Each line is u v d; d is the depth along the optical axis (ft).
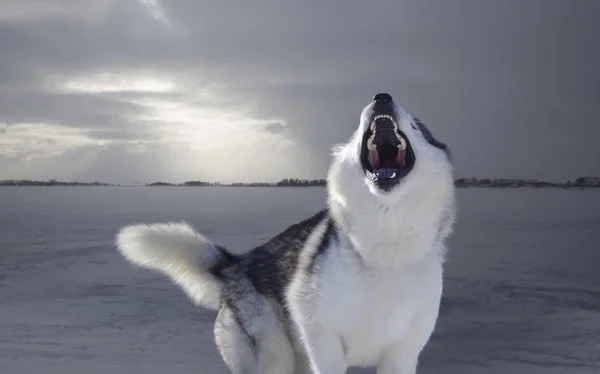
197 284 6.41
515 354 9.51
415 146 4.62
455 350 9.82
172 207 57.06
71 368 8.34
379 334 4.91
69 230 31.45
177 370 8.33
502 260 19.77
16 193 131.44
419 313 4.90
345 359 5.11
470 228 31.99
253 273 5.75
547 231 30.55
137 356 9.08
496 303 13.23
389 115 4.61
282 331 5.55
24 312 12.69
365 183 4.66
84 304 13.43
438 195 4.73
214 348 9.59
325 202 5.27
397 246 4.72
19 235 29.01
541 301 13.51
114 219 40.22
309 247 5.21
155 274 17.16
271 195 107.96
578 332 10.80
